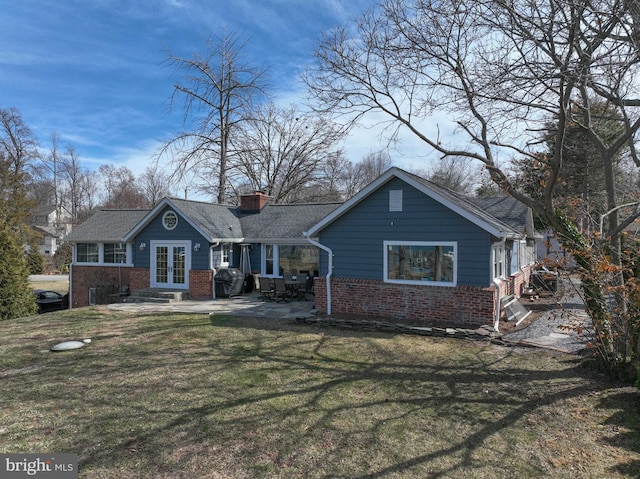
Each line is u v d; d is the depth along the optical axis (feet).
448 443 15.23
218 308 47.01
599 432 16.01
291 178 105.70
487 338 30.78
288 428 16.48
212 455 14.42
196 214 58.59
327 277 40.86
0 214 108.88
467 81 28.99
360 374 23.34
